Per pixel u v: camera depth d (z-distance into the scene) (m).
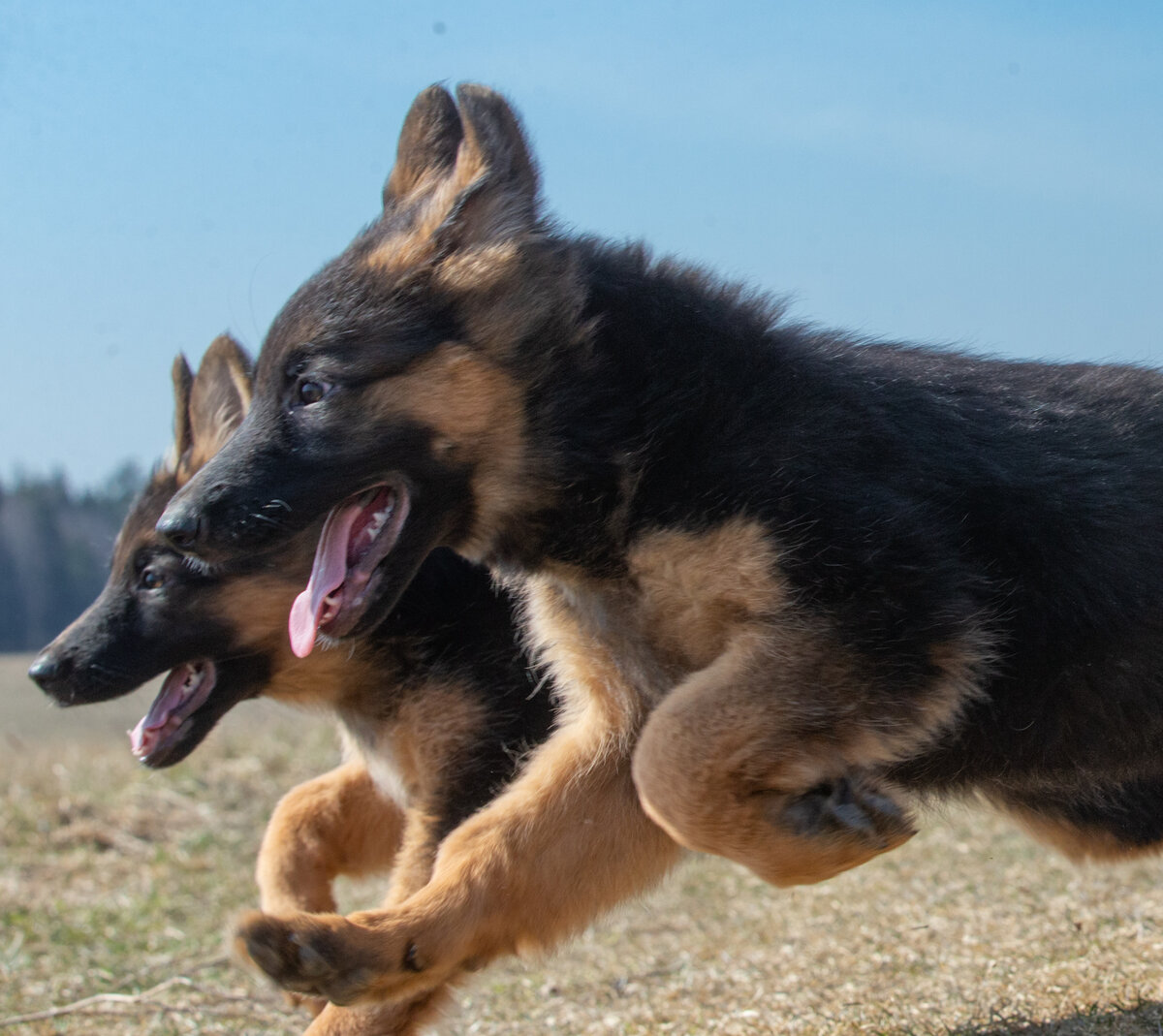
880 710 1.41
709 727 1.40
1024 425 1.50
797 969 1.73
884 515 1.42
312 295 1.49
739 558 1.42
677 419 1.45
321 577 1.49
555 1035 1.65
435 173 1.54
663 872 1.51
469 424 1.47
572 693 1.55
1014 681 1.47
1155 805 1.55
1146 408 1.52
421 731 1.67
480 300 1.47
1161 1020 1.49
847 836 1.41
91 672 1.72
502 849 1.47
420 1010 1.53
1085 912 1.77
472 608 1.67
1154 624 1.47
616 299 1.49
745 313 1.50
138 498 1.77
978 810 1.57
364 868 1.73
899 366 1.52
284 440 1.47
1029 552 1.46
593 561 1.48
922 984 1.64
